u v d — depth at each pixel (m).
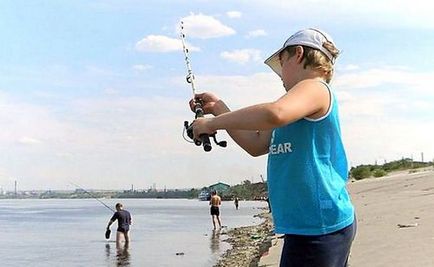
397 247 10.41
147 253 23.81
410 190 34.69
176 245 27.11
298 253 3.10
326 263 3.07
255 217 54.97
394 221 15.47
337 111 3.19
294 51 3.20
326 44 3.18
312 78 3.17
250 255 19.58
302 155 3.11
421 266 8.44
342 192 3.18
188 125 3.43
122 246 27.28
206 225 43.56
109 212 89.56
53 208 122.38
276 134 3.22
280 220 3.18
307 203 3.09
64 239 33.16
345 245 3.15
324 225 3.08
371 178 67.94
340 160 3.21
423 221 14.50
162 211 84.19
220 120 3.10
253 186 128.88
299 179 3.10
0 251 26.42
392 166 76.88
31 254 25.14
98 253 24.72
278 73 3.48
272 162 3.23
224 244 26.59
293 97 2.97
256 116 2.93
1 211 98.62
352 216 3.22
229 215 60.69
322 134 3.12
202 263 19.58
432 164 75.19
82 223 53.34
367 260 9.40
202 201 182.75
